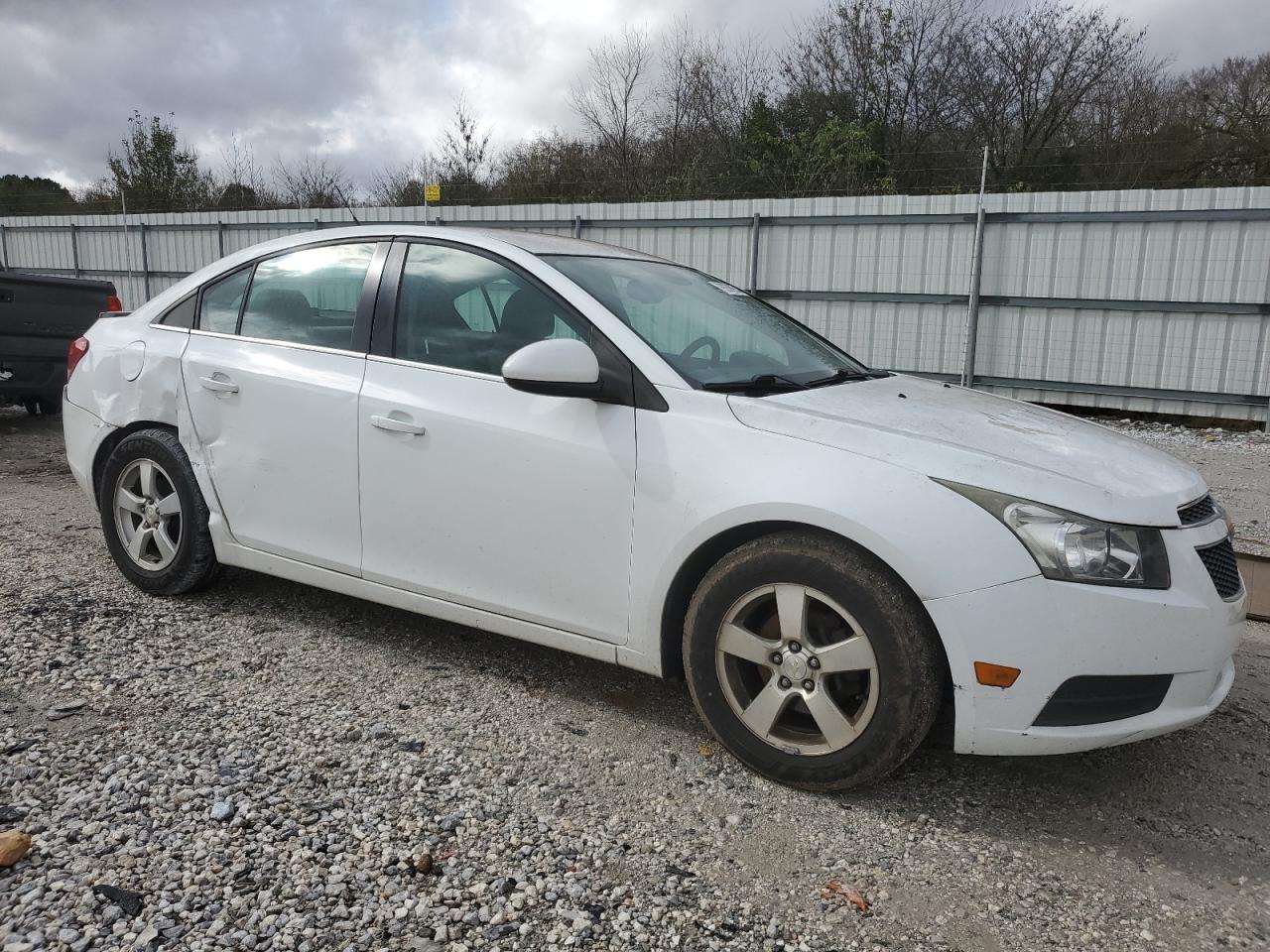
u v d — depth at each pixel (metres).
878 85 23.42
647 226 12.98
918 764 2.91
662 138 24.19
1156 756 3.01
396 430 3.25
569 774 2.76
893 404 2.99
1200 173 21.53
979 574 2.38
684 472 2.73
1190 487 2.69
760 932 2.11
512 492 3.04
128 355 4.04
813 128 21.95
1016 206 10.91
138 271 17.25
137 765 2.70
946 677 2.53
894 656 2.48
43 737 2.84
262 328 3.74
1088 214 10.61
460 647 3.70
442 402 3.18
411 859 2.31
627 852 2.39
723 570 2.72
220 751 2.80
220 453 3.74
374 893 2.17
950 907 2.23
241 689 3.24
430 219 14.52
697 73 23.78
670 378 2.86
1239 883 2.37
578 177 22.97
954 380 11.61
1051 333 11.09
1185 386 10.56
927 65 23.34
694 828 2.51
